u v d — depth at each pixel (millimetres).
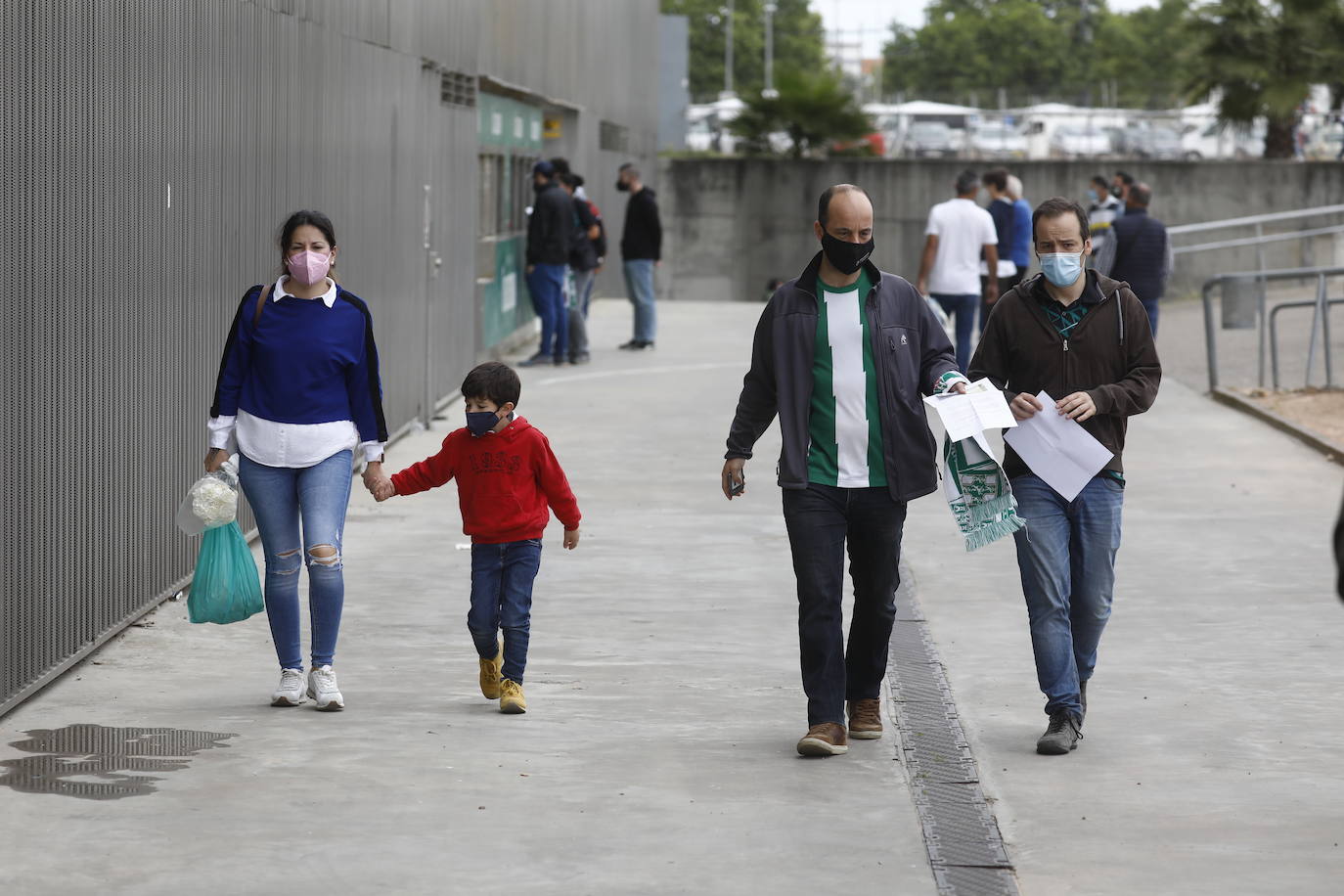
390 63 29953
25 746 13344
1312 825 11945
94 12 15750
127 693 15039
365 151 28031
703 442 31984
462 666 16375
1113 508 13828
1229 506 25531
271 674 15836
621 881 10680
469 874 10781
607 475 28188
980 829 11805
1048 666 13719
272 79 22234
